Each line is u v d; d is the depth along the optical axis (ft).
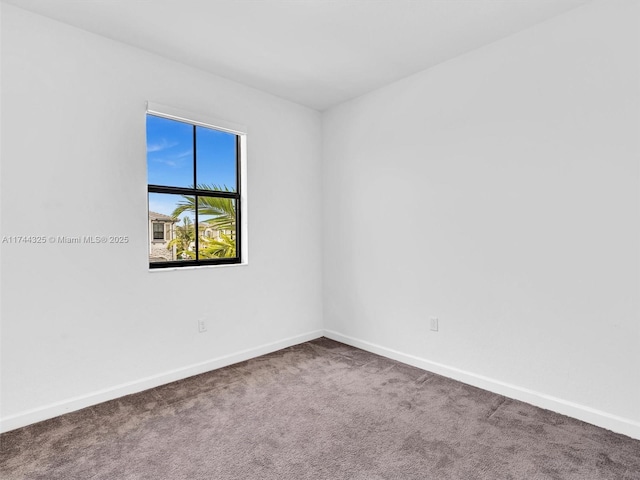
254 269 10.44
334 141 11.91
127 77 8.01
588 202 6.68
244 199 10.24
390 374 9.08
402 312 9.96
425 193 9.32
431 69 9.14
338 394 7.95
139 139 8.19
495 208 7.97
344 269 11.68
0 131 6.50
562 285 7.03
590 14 6.57
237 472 5.36
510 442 6.08
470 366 8.50
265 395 7.91
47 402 6.98
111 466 5.51
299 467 5.47
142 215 8.23
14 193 6.65
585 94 6.66
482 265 8.22
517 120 7.58
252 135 10.37
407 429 6.50
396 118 9.99
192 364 9.08
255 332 10.48
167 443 6.10
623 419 6.34
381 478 5.21
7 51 6.58
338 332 11.94
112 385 7.79
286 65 9.04
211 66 9.09
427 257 9.31
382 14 6.93
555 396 7.16
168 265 8.96
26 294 6.79
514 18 7.06
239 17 7.02
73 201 7.29
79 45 7.37
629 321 6.28
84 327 7.44
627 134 6.23
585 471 5.33
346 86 10.33
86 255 7.46
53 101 7.06
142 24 7.25
